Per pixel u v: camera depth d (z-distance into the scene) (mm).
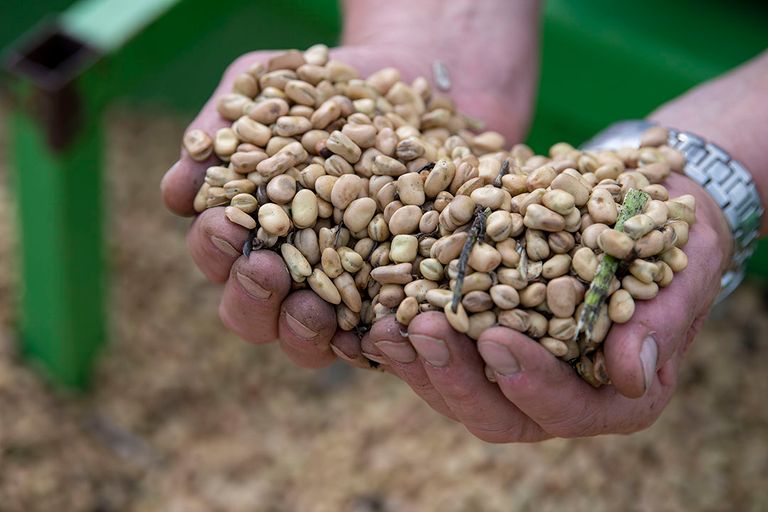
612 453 757
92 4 696
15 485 715
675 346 447
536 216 450
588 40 752
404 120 510
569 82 781
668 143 513
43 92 648
